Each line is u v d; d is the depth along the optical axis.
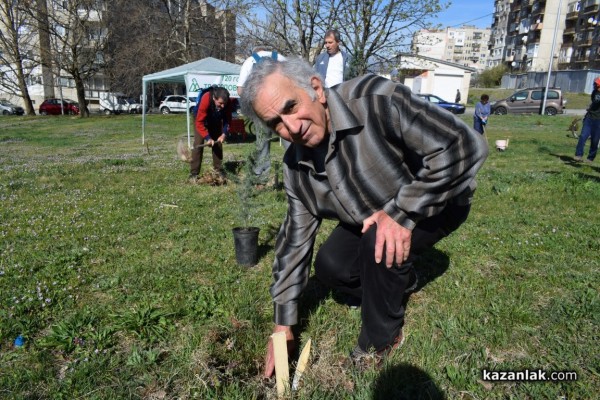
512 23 77.88
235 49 24.38
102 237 4.38
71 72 32.22
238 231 3.59
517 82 59.25
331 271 2.44
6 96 46.91
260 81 1.73
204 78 11.45
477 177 7.38
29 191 6.77
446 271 3.42
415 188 1.81
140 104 41.38
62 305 2.95
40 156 11.95
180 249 4.00
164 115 32.50
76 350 2.42
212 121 7.17
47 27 29.88
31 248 4.07
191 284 3.28
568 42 66.81
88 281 3.33
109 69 34.25
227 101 7.12
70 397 2.07
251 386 2.11
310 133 1.84
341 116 1.87
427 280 3.25
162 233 4.50
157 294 3.08
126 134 19.58
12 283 3.26
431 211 1.85
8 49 33.06
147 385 2.15
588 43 61.69
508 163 9.27
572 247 3.91
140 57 32.19
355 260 2.42
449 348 2.37
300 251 2.27
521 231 4.45
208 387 2.07
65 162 10.28
